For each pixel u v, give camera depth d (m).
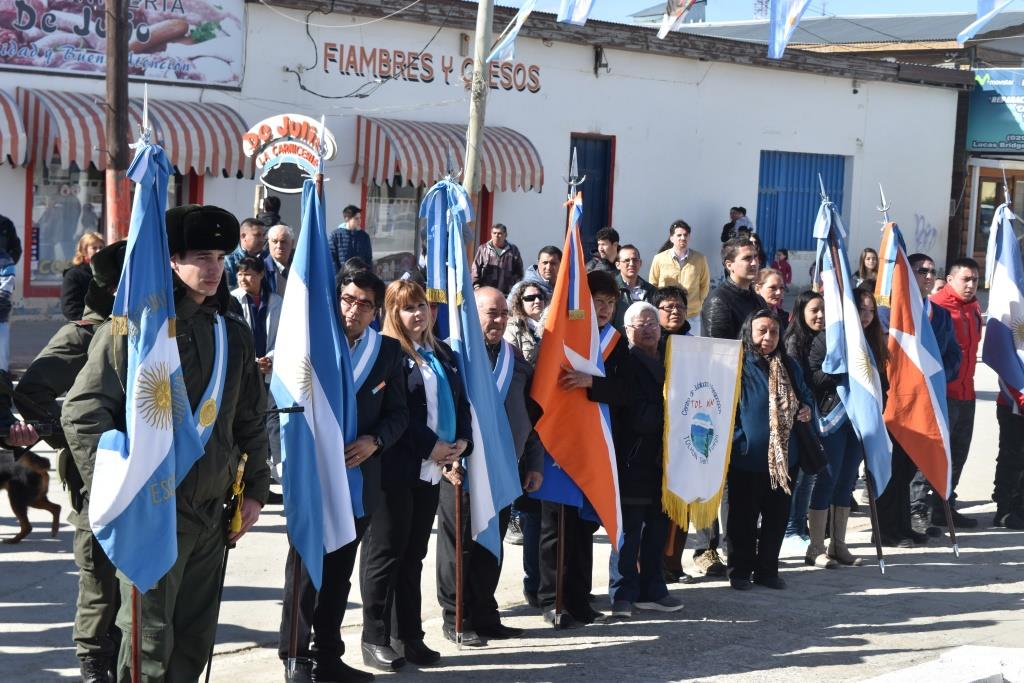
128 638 4.46
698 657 6.24
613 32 22.27
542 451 6.70
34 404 4.97
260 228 9.04
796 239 26.73
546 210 22.14
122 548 4.32
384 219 19.98
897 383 8.68
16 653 5.93
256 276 8.45
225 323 4.71
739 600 7.39
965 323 9.38
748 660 6.21
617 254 9.98
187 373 4.54
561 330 6.66
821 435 8.09
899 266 8.76
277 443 8.17
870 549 8.84
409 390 5.90
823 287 8.29
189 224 4.48
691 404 7.09
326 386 5.46
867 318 8.37
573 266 6.70
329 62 19.06
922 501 9.38
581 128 22.47
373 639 5.89
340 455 5.43
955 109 29.06
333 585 5.63
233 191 18.19
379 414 5.67
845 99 26.88
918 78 27.78
